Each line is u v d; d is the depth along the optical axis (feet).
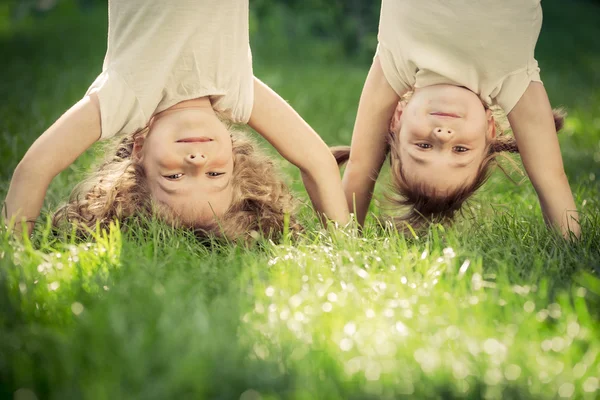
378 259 11.07
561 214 12.86
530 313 9.11
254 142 13.41
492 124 12.99
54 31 53.06
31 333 8.17
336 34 47.06
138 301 8.95
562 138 24.75
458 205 12.98
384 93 13.35
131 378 7.25
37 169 11.65
